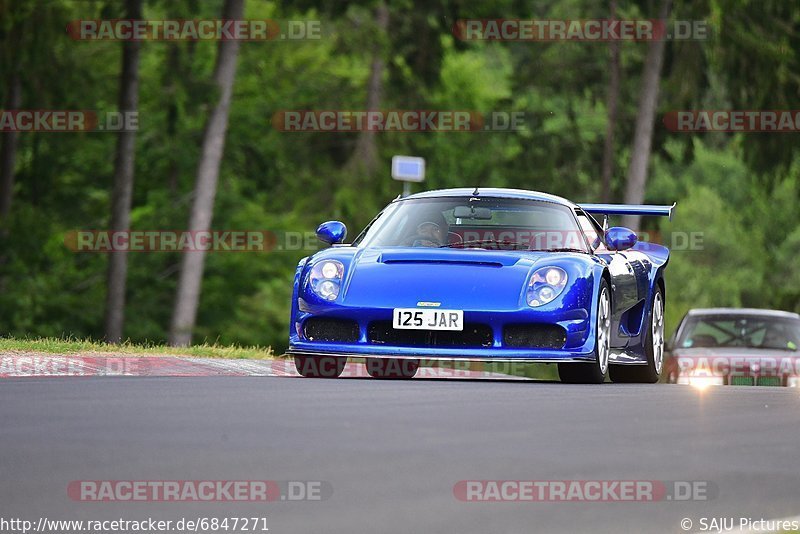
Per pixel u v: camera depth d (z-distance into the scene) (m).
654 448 17.69
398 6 108.88
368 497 13.24
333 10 106.31
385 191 132.62
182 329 101.44
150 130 127.81
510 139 124.50
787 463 16.59
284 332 132.12
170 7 98.88
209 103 98.69
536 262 31.59
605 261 33.81
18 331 116.94
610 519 12.37
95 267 126.88
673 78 108.75
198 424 19.23
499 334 30.66
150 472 14.59
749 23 105.75
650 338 37.19
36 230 113.19
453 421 20.27
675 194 190.00
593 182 123.00
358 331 31.12
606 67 121.38
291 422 19.62
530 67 123.06
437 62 121.81
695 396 26.50
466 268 31.30
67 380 27.67
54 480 13.99
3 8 96.19
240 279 130.62
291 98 138.62
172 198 130.88
